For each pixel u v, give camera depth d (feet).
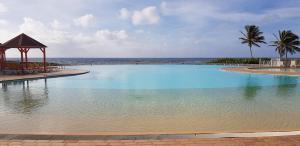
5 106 25.29
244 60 129.80
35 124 18.31
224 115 20.95
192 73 71.46
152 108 24.07
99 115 21.21
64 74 59.31
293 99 28.99
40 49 65.87
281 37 118.01
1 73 58.23
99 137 12.21
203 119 19.63
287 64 100.32
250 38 131.75
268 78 54.49
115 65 130.41
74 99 29.45
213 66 114.62
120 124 18.26
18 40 61.98
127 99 29.40
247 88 39.42
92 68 98.94
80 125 18.02
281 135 12.34
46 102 27.58
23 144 11.36
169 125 17.95
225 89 38.52
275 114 21.21
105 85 44.06
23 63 64.23
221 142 11.48
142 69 93.30
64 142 11.59
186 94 33.32
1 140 11.80
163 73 72.28
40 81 49.19
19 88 39.34
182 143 11.41
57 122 18.86
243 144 11.20
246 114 21.27
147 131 16.52
